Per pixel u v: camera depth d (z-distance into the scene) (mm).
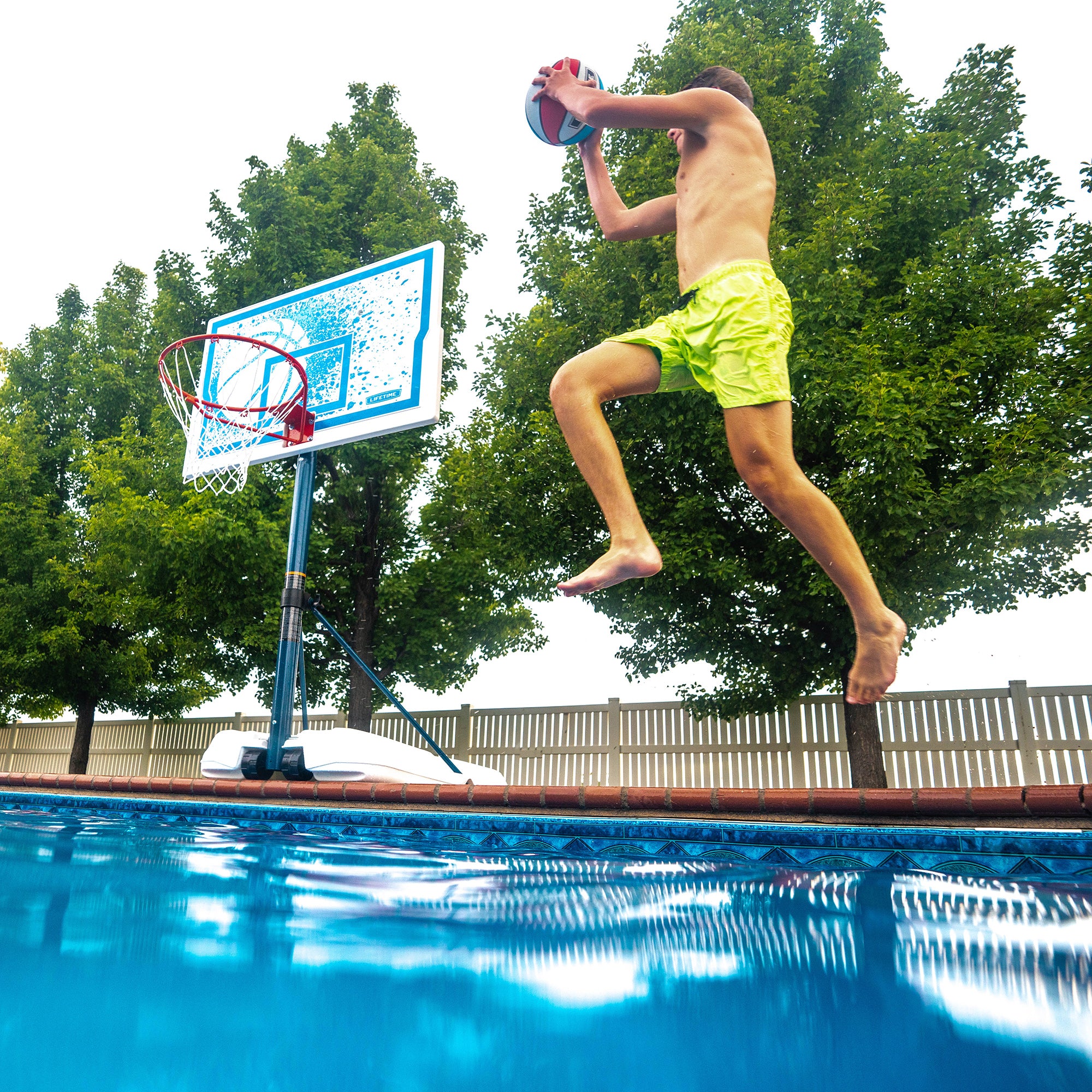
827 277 6867
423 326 6348
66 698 12562
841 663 7738
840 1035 981
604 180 2318
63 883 2018
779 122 8117
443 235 11664
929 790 2904
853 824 2963
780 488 1674
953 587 7316
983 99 8172
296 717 12133
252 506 9617
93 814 4590
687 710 8750
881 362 6734
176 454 10664
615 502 1660
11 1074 797
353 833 3869
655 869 2688
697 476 8039
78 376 13852
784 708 8414
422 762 5082
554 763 10219
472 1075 837
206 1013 1023
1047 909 1904
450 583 10961
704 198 1897
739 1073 854
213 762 5336
